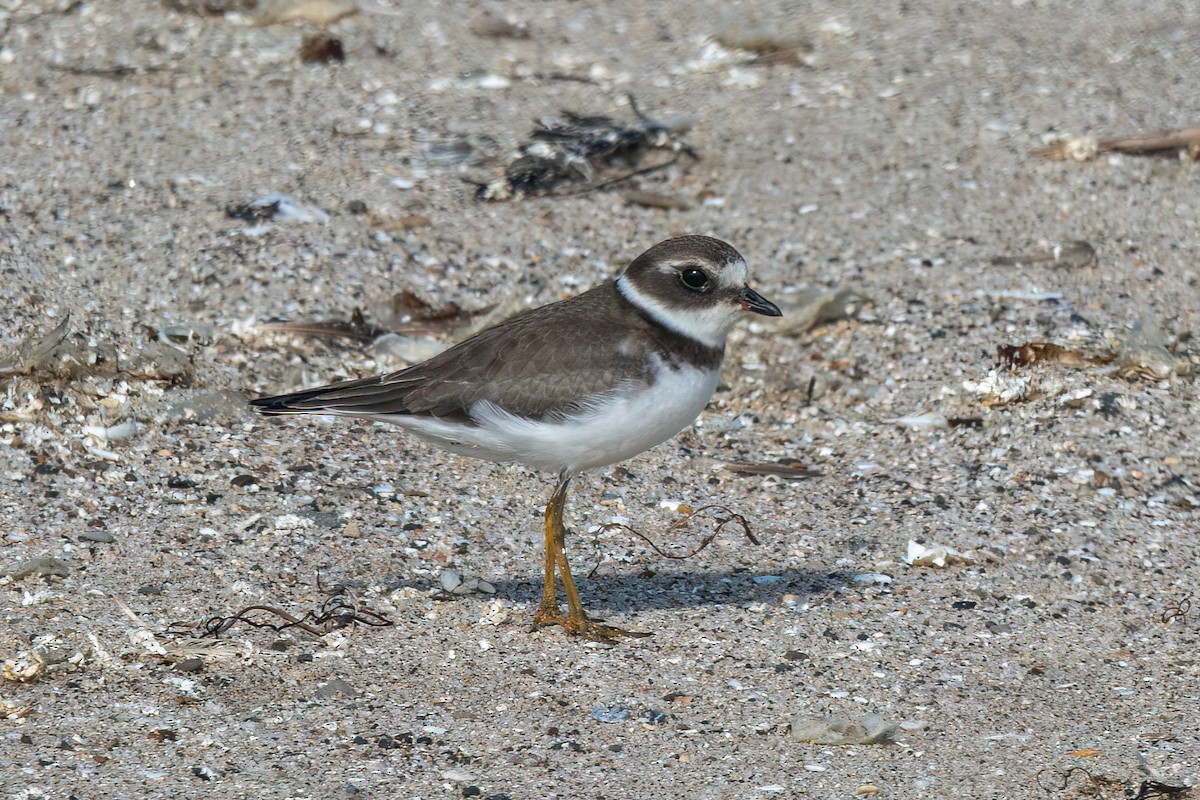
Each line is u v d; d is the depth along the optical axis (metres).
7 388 11.32
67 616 9.03
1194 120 16.89
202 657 8.70
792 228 14.83
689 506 11.09
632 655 9.02
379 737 7.99
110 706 8.16
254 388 12.14
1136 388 12.52
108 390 11.61
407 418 9.05
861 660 9.04
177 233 14.01
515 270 13.92
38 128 15.89
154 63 17.55
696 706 8.45
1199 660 9.13
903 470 11.66
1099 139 16.41
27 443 10.93
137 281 13.26
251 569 9.77
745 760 7.90
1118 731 8.27
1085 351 12.84
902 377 12.84
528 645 9.09
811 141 16.52
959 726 8.31
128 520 10.24
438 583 9.83
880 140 16.53
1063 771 7.84
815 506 11.16
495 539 10.48
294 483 10.89
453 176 15.45
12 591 9.27
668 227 14.79
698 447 12.00
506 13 19.92
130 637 8.84
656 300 8.91
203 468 10.98
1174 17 20.09
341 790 7.48
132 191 14.74
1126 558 10.44
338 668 8.70
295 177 15.16
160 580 9.55
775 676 8.81
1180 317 13.54
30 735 7.84
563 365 8.80
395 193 14.98
